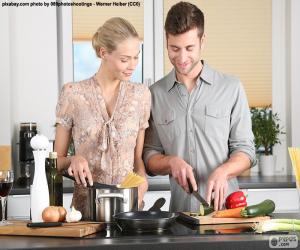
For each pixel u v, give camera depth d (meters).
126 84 2.71
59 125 2.72
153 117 2.91
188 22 2.59
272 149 4.78
